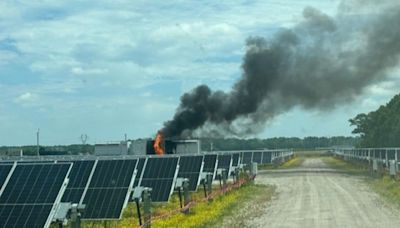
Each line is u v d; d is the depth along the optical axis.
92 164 28.25
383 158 67.88
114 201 26.23
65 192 26.73
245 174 58.59
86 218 25.91
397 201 38.41
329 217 31.59
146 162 34.59
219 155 53.91
